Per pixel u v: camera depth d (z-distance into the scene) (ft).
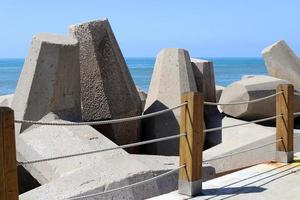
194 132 15.48
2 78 230.68
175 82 33.55
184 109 15.60
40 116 25.39
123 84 30.60
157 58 36.99
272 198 15.81
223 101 35.99
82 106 29.99
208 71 38.86
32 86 25.81
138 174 18.95
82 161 20.44
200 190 16.02
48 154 21.68
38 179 21.86
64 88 26.45
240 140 30.81
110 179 18.39
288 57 40.65
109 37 30.58
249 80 35.68
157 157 22.65
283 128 20.83
